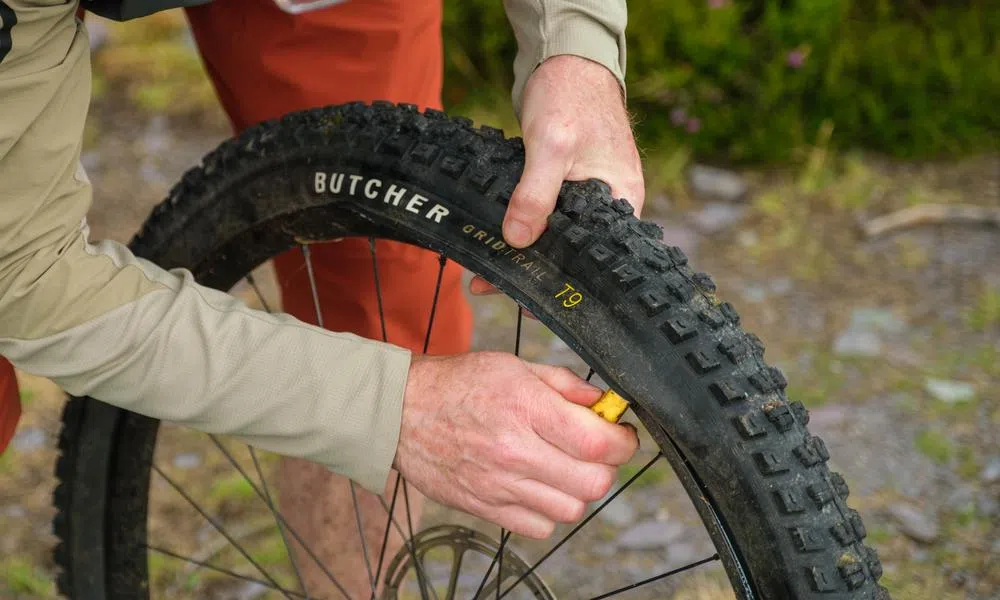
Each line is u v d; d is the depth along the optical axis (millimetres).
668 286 1053
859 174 3260
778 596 1005
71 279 1111
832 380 2516
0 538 2174
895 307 2760
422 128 1217
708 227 3117
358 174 1231
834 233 3062
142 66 3896
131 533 1539
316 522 1699
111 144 3588
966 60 3404
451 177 1181
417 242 1203
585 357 1068
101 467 1474
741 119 3357
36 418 2482
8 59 1022
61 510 1519
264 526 2219
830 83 3348
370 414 1122
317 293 1623
